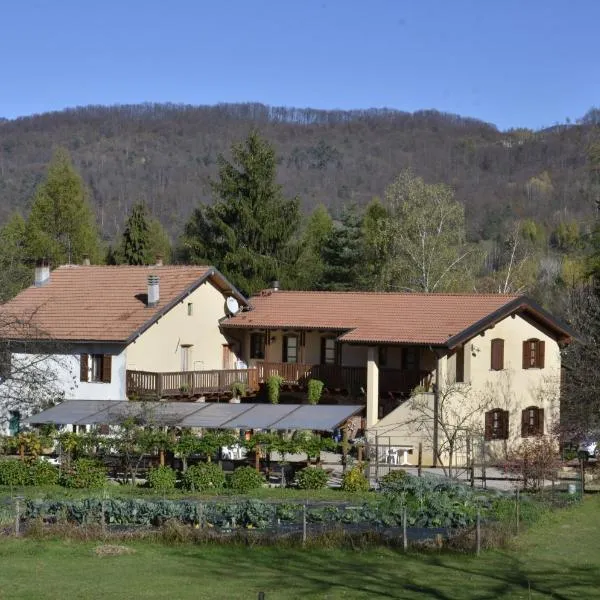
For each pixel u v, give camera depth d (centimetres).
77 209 7394
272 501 3134
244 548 2469
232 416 3719
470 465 3716
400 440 4128
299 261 6512
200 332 4688
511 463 3425
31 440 3716
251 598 1997
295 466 3719
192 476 3431
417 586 2109
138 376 4200
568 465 4012
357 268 7250
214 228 6425
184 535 2523
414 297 4666
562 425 3994
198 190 14100
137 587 2078
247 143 6444
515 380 4438
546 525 2891
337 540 2495
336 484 3597
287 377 4656
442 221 6438
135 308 4419
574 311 5059
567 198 13512
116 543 2506
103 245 8644
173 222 13012
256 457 3572
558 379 4656
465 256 6706
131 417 3600
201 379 4406
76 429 3972
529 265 7838
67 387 4303
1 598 1972
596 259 5047
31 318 4003
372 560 2353
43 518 2708
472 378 4206
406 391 4284
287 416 3691
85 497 2898
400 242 6425
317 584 2116
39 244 7106
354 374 4481
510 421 4394
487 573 2252
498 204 13538
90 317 4394
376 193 14262
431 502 2791
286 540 2497
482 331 4209
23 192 13475
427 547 2464
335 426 3578
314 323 4556
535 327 4556
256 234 6369
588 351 4169
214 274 4700
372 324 4388
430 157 15575
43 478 3519
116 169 15225
